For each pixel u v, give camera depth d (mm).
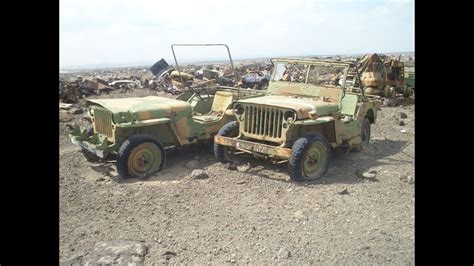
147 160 6121
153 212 4871
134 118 6082
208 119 7191
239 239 4172
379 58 13805
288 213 4816
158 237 4238
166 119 6355
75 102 13242
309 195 5371
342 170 6469
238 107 6355
